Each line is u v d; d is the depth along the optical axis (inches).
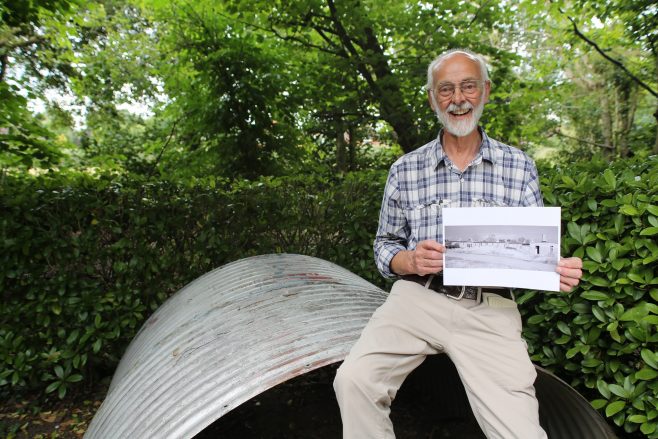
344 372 72.1
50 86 437.7
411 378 146.2
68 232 144.0
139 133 471.2
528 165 80.1
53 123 486.0
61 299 143.0
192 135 299.1
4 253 136.0
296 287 110.0
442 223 81.3
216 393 72.7
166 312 127.6
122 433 79.0
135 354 114.4
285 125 288.4
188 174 279.7
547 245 69.8
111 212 147.3
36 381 143.0
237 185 175.3
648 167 108.9
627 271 92.4
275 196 172.6
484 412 71.4
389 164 375.2
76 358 140.3
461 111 79.4
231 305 104.7
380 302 106.8
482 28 296.8
